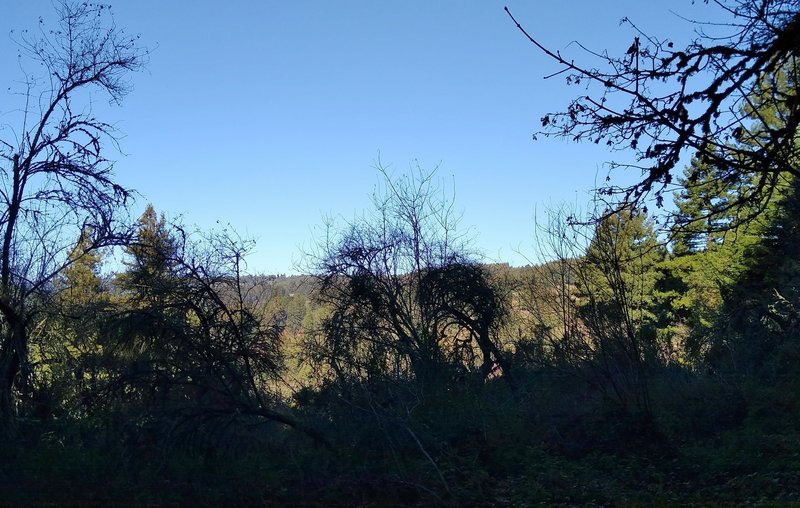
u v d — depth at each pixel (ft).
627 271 53.36
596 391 55.57
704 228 21.85
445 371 57.72
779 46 19.34
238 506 31.68
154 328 43.68
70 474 33.35
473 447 42.11
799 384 57.88
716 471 38.32
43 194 49.57
